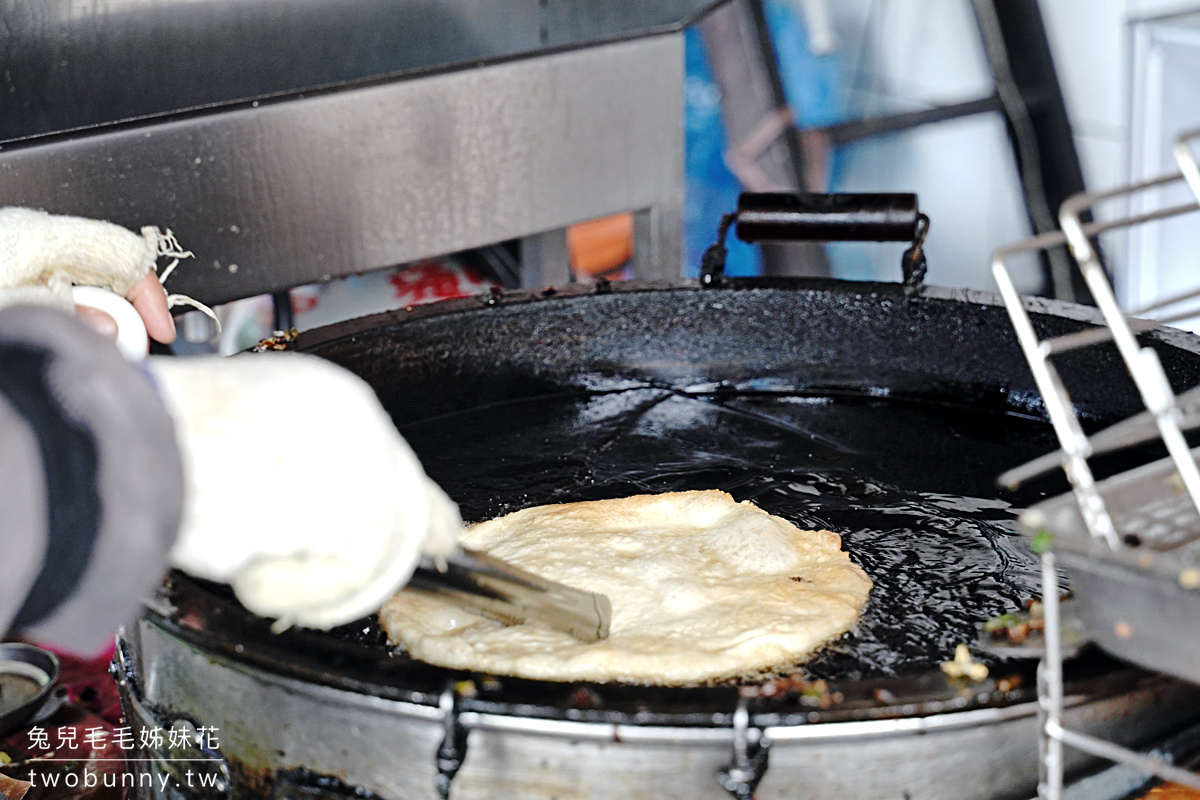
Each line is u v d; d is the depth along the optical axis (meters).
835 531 1.88
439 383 2.32
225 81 2.28
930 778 1.19
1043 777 1.15
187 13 2.18
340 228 2.56
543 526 1.84
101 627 0.76
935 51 4.75
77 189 2.16
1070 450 1.00
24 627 0.77
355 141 2.51
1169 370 2.05
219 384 0.84
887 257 5.00
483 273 3.24
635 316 2.43
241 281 2.45
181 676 1.40
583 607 1.38
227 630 1.27
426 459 2.16
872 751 1.17
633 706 1.14
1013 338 2.25
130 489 0.73
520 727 1.14
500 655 1.43
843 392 2.43
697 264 5.16
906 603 1.64
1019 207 4.73
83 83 2.10
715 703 1.14
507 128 2.76
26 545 0.71
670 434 2.26
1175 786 1.32
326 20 2.37
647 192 3.12
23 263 1.73
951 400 2.36
